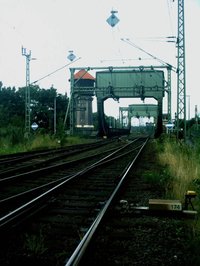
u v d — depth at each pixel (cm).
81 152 3434
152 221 859
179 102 3253
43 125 9469
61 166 1977
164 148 3030
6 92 11312
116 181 1453
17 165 2164
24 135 4228
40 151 3428
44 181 1498
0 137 3962
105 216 852
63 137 4938
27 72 4444
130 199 1122
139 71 6106
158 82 6116
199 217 874
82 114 9625
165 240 727
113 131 9281
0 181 1345
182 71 3209
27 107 4497
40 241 671
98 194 1184
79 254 562
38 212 891
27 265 578
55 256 617
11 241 688
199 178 1395
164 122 7488
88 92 6412
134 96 6216
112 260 608
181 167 1580
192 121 8112
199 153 2172
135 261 613
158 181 1412
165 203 909
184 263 603
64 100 11544
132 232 777
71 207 989
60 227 793
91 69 6103
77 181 1470
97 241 694
